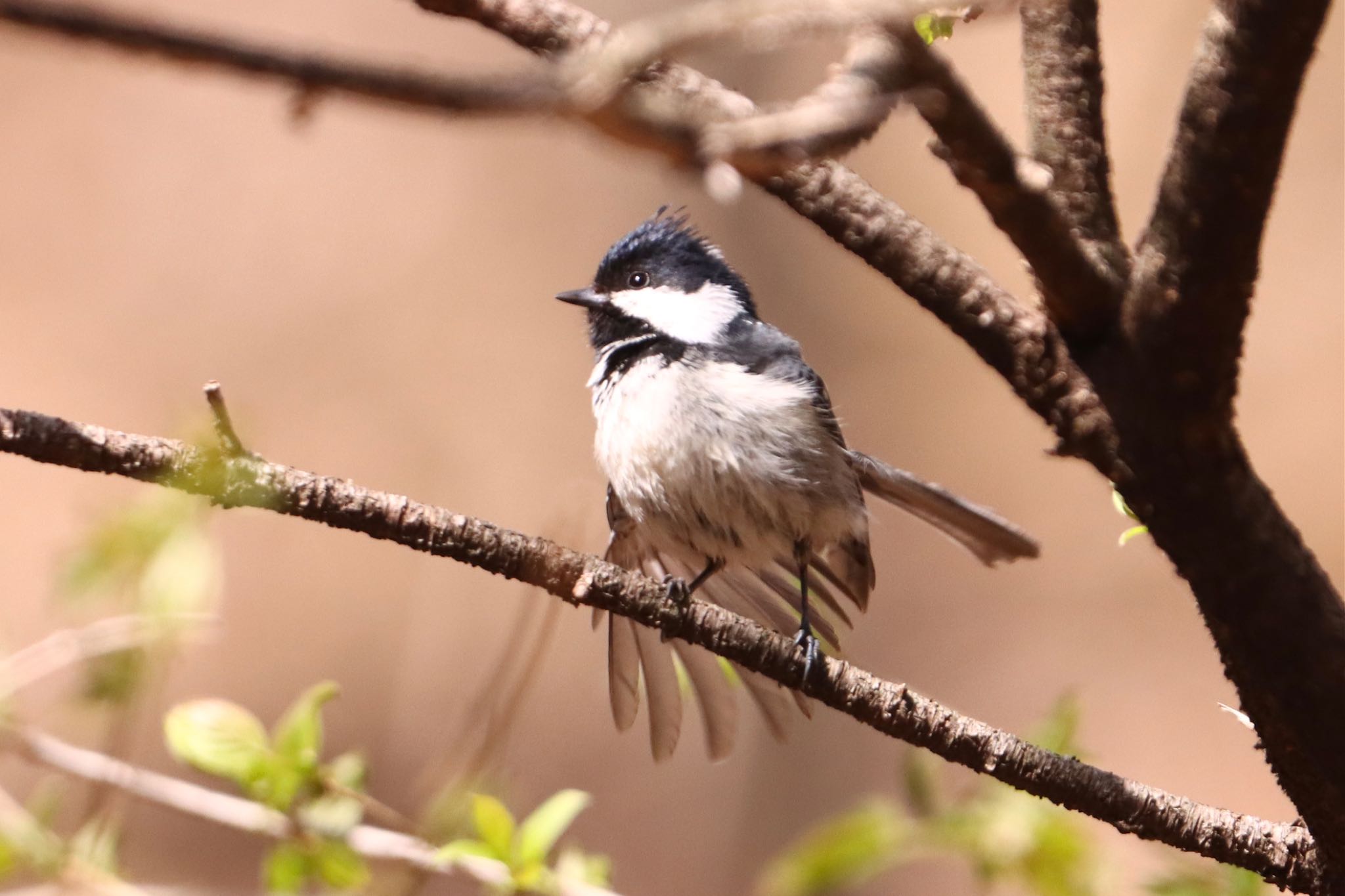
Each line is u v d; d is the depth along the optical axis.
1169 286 3.88
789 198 4.32
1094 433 4.12
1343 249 16.84
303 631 16.73
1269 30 3.43
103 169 19.03
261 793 6.54
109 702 7.14
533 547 5.04
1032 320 4.18
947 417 18.00
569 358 18.80
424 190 19.48
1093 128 4.25
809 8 2.61
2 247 18.53
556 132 2.74
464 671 16.64
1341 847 4.53
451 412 18.36
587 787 16.33
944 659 16.92
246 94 19.39
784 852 16.03
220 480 4.64
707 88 4.01
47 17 2.15
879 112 2.89
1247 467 4.09
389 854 6.54
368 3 19.53
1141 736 16.00
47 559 15.66
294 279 18.95
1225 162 3.64
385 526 4.85
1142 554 16.95
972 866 6.64
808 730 16.53
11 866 6.69
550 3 4.59
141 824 14.30
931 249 4.20
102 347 18.23
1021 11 4.34
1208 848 4.80
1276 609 4.11
